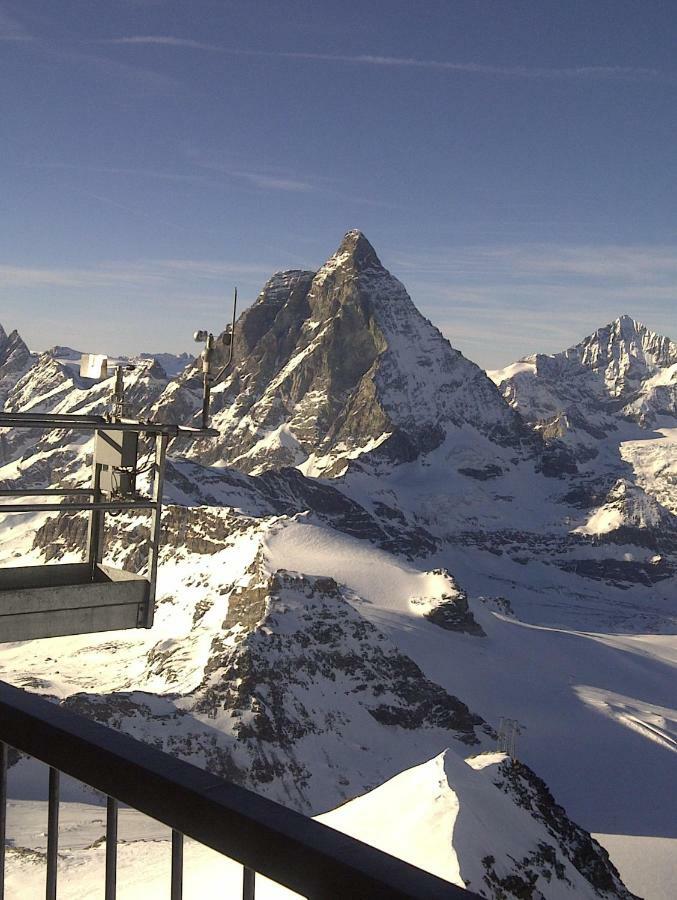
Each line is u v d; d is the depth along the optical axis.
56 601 7.30
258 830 2.52
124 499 7.74
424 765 100.88
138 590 7.62
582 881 92.12
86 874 84.56
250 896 2.51
